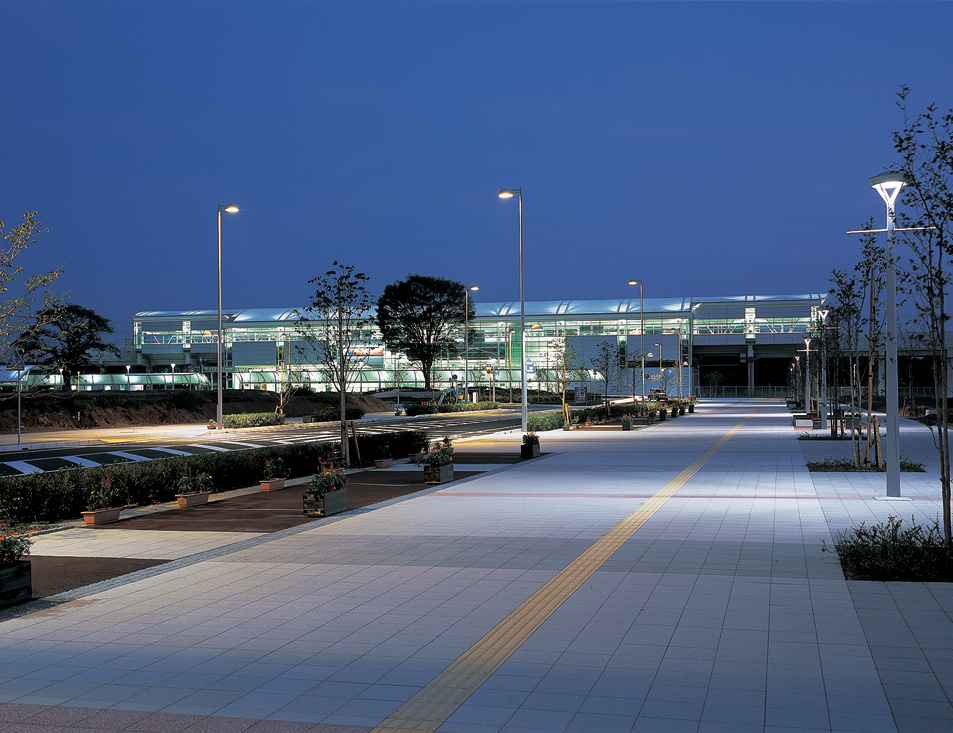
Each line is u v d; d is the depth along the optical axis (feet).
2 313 46.29
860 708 19.44
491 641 25.16
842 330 108.78
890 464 55.36
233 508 56.80
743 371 453.58
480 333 375.86
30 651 25.09
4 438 136.26
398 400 281.33
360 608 29.27
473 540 42.37
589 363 363.56
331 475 53.57
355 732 18.60
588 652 23.94
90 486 55.93
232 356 379.35
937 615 27.30
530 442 91.81
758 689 20.76
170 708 20.27
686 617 27.40
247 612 29.07
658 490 61.87
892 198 50.21
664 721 18.81
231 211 157.07
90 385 315.58
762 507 52.42
